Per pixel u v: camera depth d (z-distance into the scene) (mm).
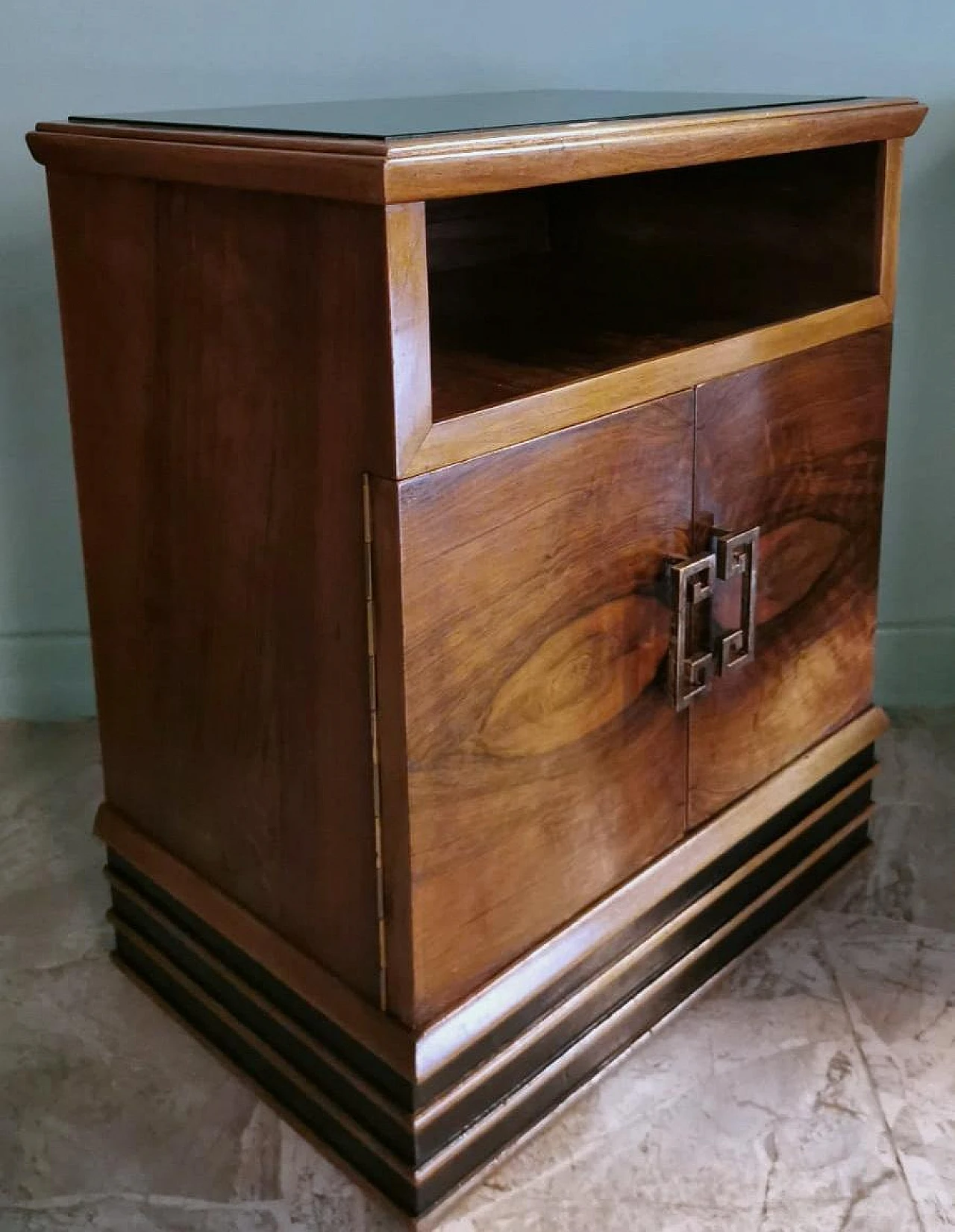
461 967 851
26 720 1565
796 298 1083
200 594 891
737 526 984
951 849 1283
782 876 1147
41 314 1402
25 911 1211
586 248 1278
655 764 973
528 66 1360
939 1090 981
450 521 751
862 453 1109
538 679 846
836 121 951
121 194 837
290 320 746
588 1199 890
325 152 684
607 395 834
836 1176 904
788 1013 1061
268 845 904
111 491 941
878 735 1223
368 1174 896
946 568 1540
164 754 981
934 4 1340
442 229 1239
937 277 1421
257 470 806
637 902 969
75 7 1301
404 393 704
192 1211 886
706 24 1353
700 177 1147
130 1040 1051
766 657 1063
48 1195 899
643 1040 1016
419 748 776
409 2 1326
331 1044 892
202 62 1330
